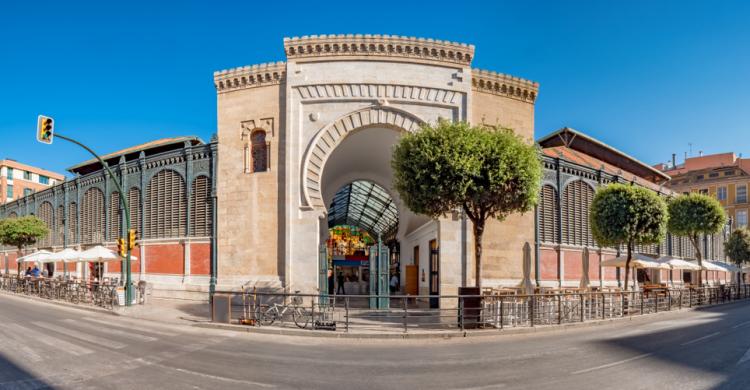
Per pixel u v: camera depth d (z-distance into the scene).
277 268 21.48
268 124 22.36
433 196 15.78
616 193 22.72
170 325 16.19
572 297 21.12
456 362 10.34
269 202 21.95
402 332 14.31
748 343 12.38
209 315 18.22
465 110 22.25
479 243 16.33
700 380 8.44
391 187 30.38
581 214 27.36
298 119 21.84
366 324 15.99
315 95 21.84
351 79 21.83
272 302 17.03
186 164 24.55
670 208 32.16
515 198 15.92
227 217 22.53
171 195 25.11
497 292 19.52
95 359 10.28
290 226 21.19
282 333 14.52
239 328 15.15
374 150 25.78
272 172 22.09
